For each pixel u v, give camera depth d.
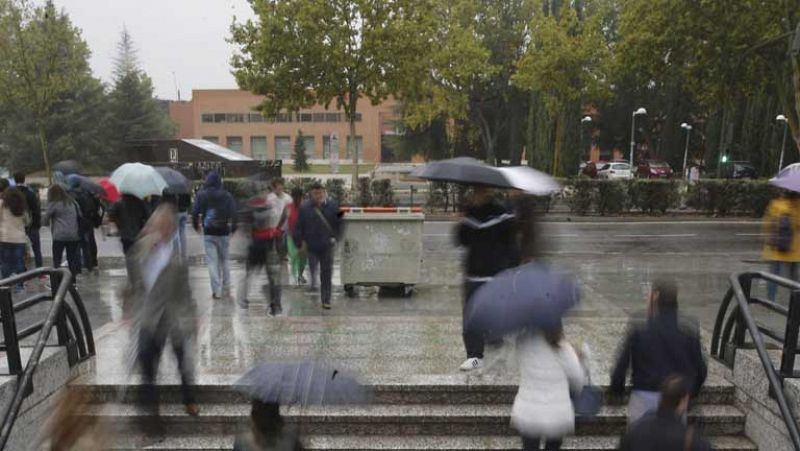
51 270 5.34
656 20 21.41
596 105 49.12
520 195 4.38
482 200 5.28
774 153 38.19
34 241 10.80
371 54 21.84
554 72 28.50
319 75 22.28
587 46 27.88
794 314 4.55
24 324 7.98
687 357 3.94
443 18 38.31
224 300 9.09
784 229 8.06
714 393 5.36
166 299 4.95
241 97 82.75
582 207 21.80
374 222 9.49
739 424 5.16
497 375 5.55
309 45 21.31
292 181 23.55
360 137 82.25
